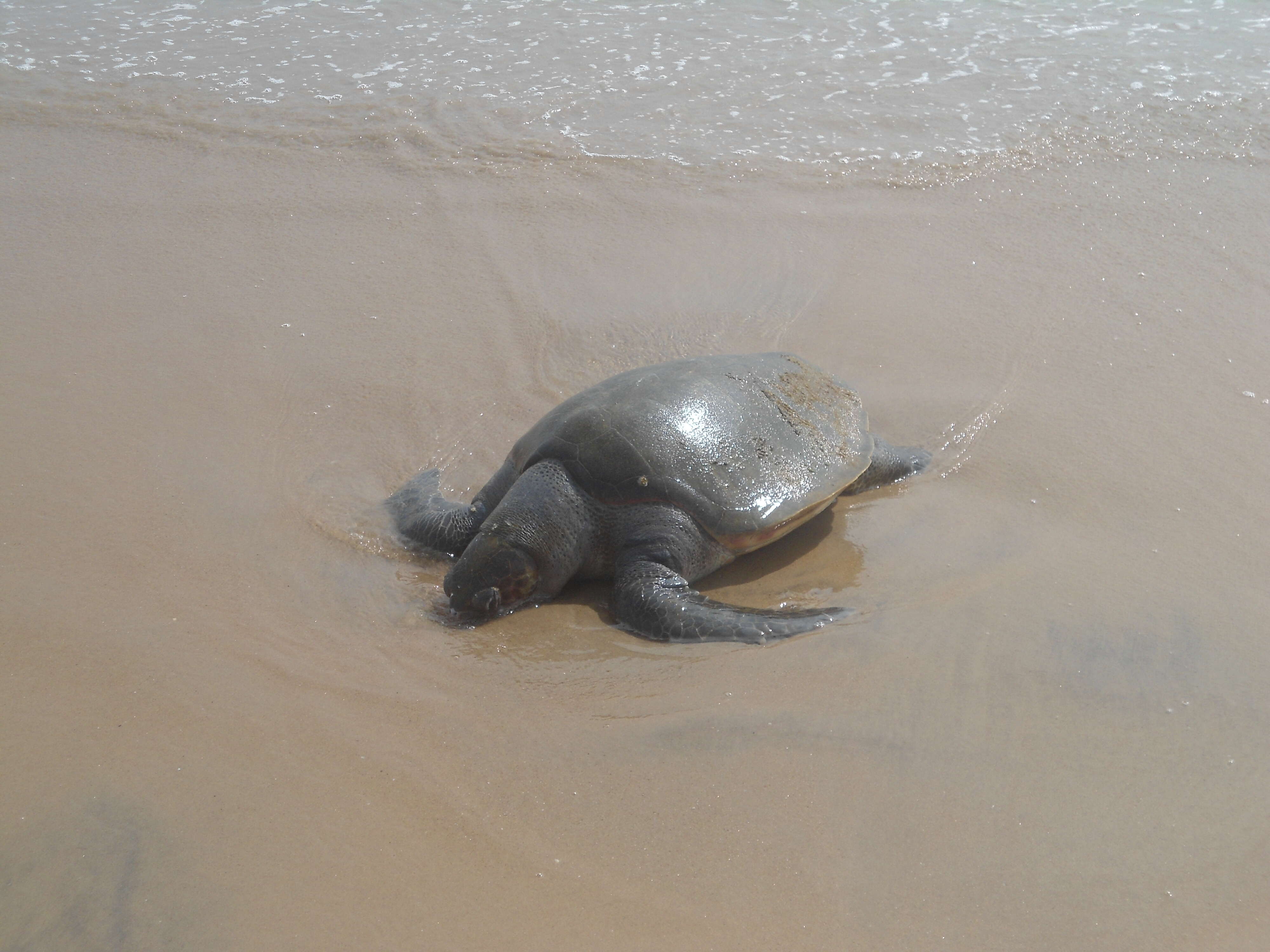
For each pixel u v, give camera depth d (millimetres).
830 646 2945
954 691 2838
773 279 4086
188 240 4266
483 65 5574
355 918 2502
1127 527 3205
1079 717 2785
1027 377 3676
